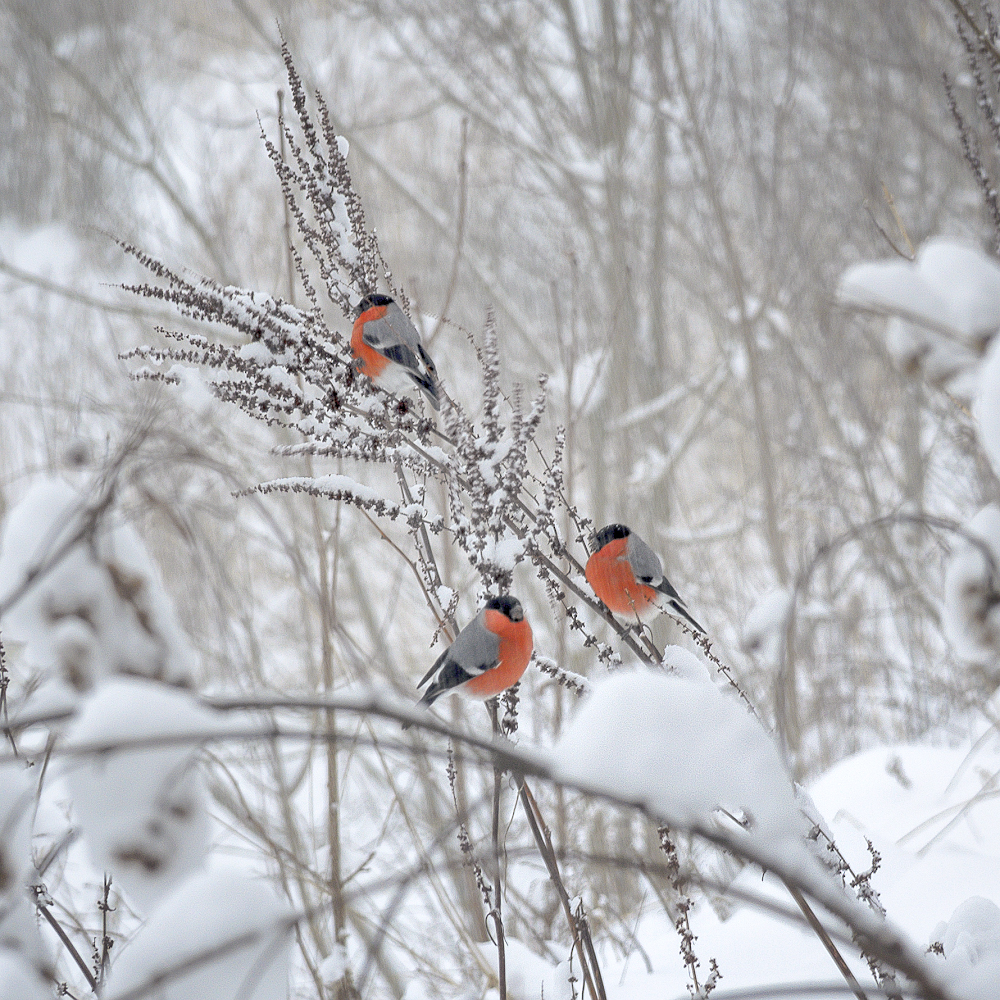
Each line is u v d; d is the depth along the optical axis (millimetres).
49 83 26016
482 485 5539
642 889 10445
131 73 26344
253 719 2734
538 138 24797
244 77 29406
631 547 7996
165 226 25266
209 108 29266
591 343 22812
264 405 5656
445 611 6066
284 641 15891
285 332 5711
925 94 21703
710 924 8914
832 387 21266
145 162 23219
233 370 5613
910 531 18656
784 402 21688
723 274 21766
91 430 15930
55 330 21422
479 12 24391
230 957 2463
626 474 22438
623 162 22891
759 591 18875
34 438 16281
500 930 5172
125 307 18828
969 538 4867
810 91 24703
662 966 7527
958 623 4980
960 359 3559
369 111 28641
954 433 14609
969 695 14453
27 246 26203
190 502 7246
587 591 6480
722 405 22688
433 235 26781
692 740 2756
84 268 24453
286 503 14422
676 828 2756
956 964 4426
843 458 20406
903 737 15516
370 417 5879
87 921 6961
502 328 25281
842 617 16719
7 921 2918
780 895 7719
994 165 8578
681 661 5258
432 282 26125
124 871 2625
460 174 8984
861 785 10438
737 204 26094
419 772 8727
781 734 3766
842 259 21141
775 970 6562
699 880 2951
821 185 22469
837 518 19188
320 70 27844
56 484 3404
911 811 9508
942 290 3516
